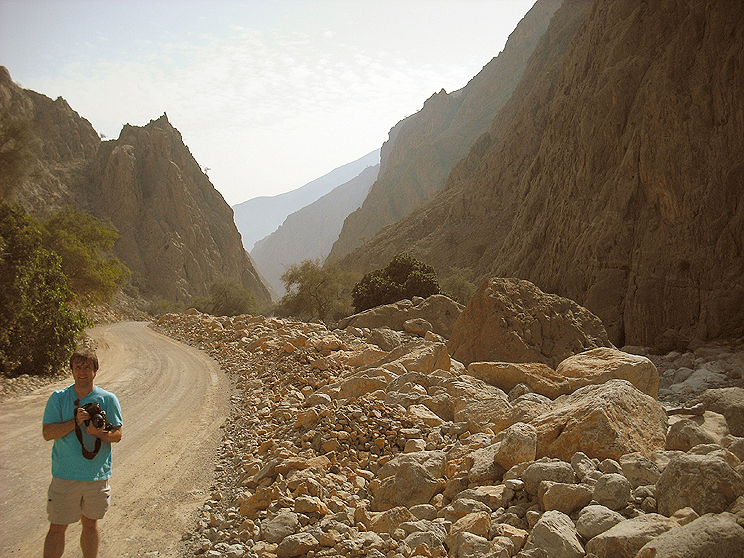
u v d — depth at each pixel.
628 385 6.37
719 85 37.03
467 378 9.96
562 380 9.80
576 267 43.91
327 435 7.50
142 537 5.31
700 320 34.00
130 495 6.52
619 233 40.56
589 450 5.43
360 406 8.39
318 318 55.38
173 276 104.56
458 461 6.27
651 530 3.71
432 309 26.19
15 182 25.28
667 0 45.81
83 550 4.32
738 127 35.62
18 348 14.32
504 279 17.02
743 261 33.62
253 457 7.65
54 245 33.91
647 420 5.93
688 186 37.03
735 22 37.59
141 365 18.02
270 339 20.02
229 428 9.81
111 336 28.31
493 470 5.70
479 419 7.90
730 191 35.12
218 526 5.45
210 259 116.50
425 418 8.11
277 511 5.46
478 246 78.56
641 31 47.44
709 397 6.66
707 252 35.12
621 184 41.88
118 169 109.38
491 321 16.03
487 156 90.62
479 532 4.43
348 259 109.12
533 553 3.84
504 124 104.69
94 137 117.25
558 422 5.88
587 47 59.09
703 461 4.08
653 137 39.78
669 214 37.91
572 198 49.53
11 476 6.96
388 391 9.78
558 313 16.38
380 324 26.17
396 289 39.06
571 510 4.48
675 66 39.69
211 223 125.50
